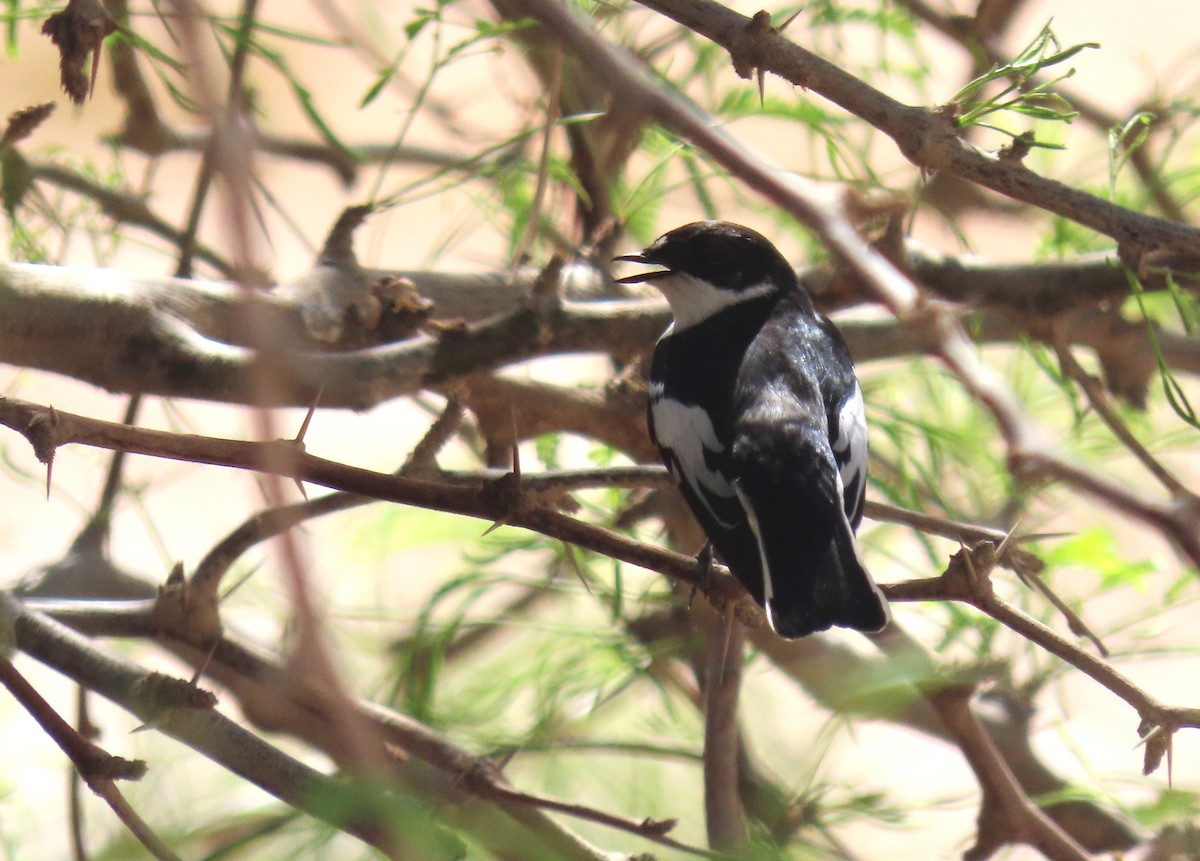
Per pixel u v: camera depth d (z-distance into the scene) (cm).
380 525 878
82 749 502
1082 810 886
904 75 986
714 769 669
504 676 816
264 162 870
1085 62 1401
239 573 866
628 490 884
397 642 893
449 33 1038
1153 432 970
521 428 859
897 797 884
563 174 847
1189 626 927
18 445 1003
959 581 539
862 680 795
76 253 994
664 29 922
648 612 833
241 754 542
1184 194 1040
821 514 661
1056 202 591
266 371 228
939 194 1081
